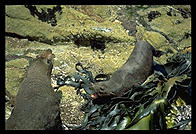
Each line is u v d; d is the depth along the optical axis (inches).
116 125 178.9
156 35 269.3
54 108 171.0
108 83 195.8
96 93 196.5
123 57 252.5
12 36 245.3
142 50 205.3
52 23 256.4
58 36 251.4
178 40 274.2
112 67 241.9
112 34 257.8
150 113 174.4
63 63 237.9
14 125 156.3
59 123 173.0
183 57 217.0
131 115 182.4
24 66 225.9
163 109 179.0
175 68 215.5
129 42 260.4
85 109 205.2
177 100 198.2
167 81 197.9
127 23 276.8
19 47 242.5
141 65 201.0
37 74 189.5
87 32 252.5
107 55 252.5
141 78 199.8
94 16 275.7
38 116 160.4
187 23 288.0
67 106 209.3
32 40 249.6
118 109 185.2
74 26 258.5
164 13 289.9
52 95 179.2
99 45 257.0
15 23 245.9
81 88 212.1
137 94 193.6
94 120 190.1
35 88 177.3
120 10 285.4
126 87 195.5
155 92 192.5
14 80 217.3
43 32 250.7
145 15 285.4
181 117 189.9
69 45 254.2
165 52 243.1
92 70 237.8
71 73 232.2
